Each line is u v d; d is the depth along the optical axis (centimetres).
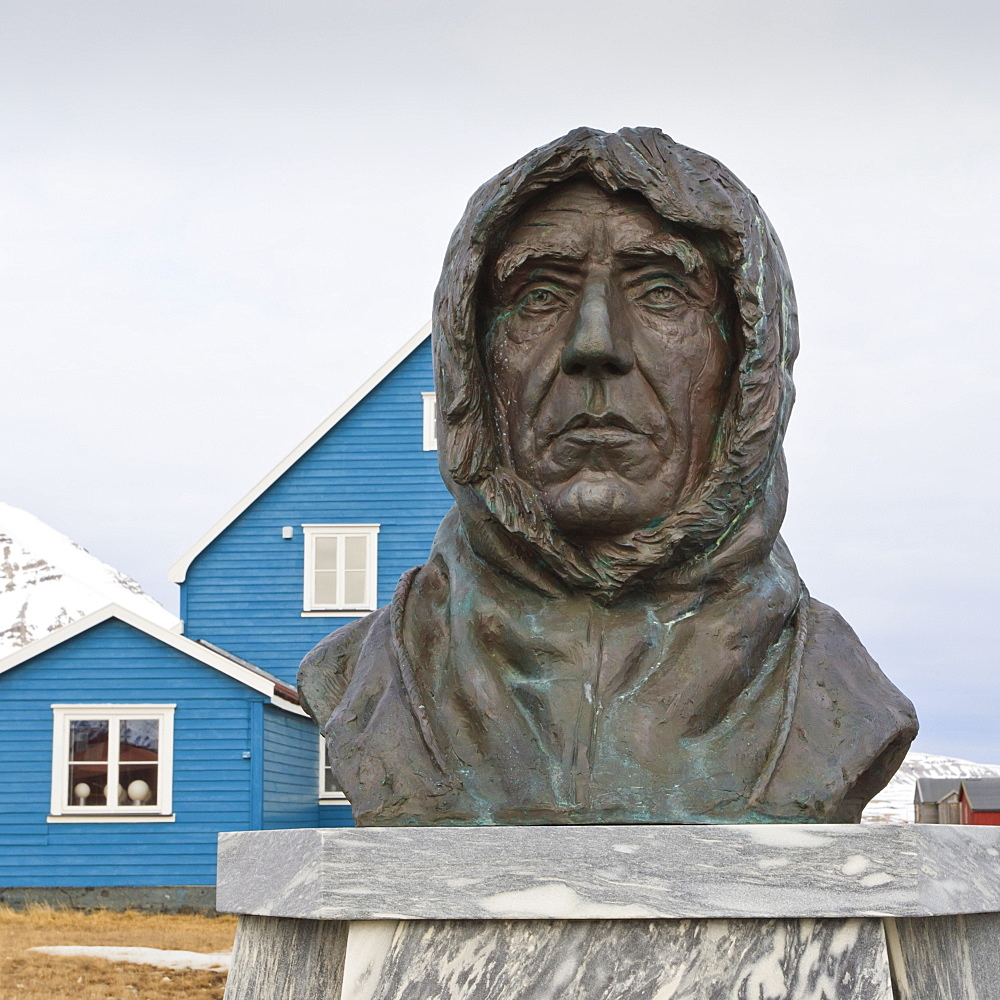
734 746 249
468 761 255
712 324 261
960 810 1043
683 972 216
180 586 1334
